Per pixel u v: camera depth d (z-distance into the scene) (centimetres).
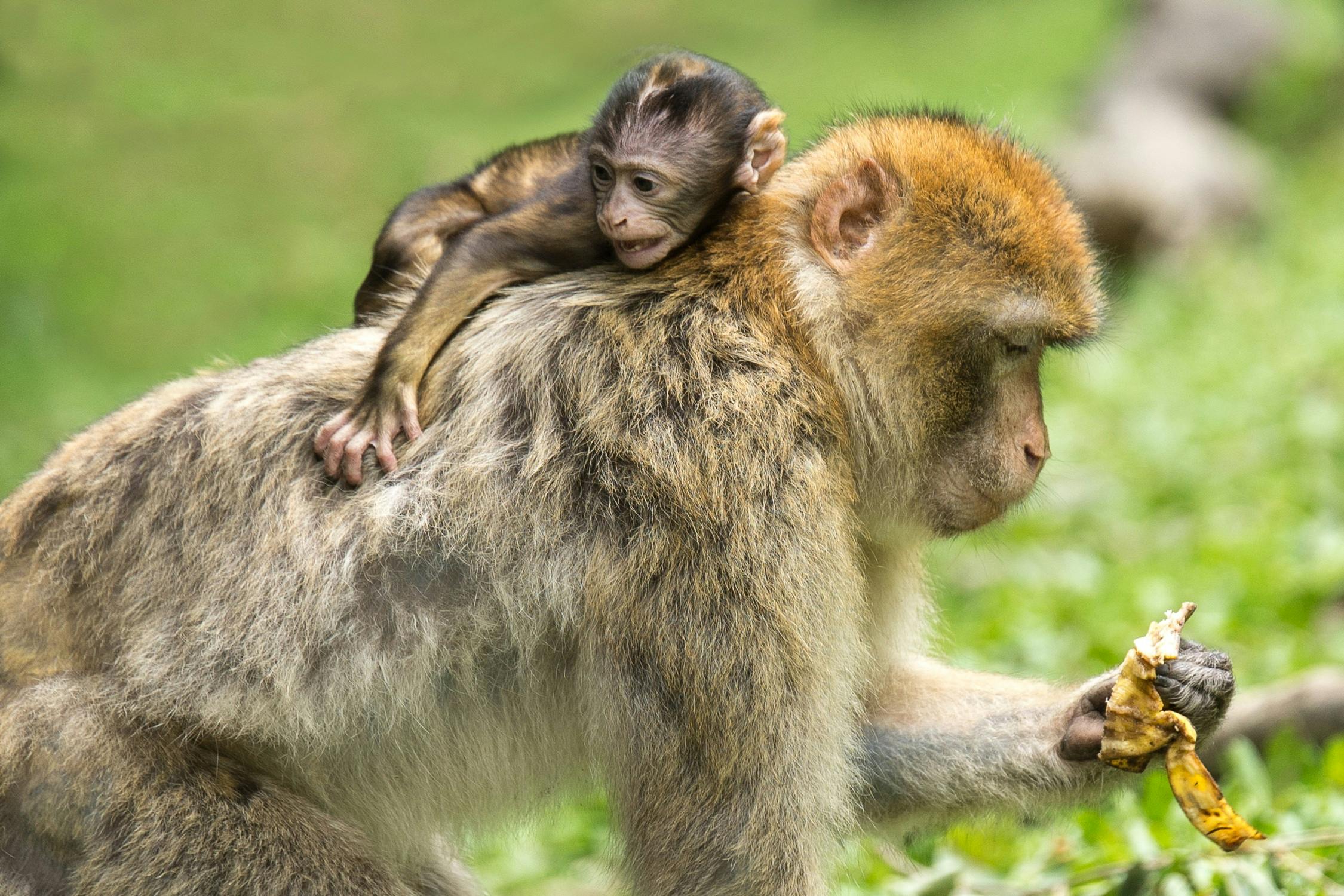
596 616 880
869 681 1030
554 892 1328
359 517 893
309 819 886
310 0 5050
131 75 4431
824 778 889
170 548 905
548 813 1055
